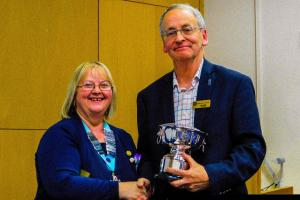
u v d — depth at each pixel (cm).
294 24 286
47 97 305
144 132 189
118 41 333
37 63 303
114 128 204
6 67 293
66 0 315
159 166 177
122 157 193
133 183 172
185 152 166
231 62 334
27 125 298
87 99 191
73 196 165
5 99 292
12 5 297
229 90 167
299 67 281
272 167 296
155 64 347
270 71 302
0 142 289
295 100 283
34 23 303
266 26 306
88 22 322
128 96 334
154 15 350
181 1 363
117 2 334
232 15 335
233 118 164
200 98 172
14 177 292
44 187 173
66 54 313
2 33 293
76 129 184
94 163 180
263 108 305
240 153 158
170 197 171
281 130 292
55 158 172
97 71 194
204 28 176
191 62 174
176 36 168
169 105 180
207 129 167
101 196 166
